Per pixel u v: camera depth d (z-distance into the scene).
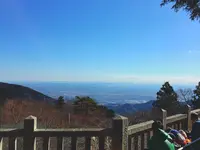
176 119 7.05
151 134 5.46
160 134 3.85
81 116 13.68
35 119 4.39
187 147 2.69
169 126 6.77
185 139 4.81
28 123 4.32
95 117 14.13
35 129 4.38
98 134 4.46
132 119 11.11
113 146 4.45
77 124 11.64
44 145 4.36
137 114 12.39
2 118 11.34
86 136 4.45
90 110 17.19
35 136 4.34
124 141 4.47
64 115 12.87
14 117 11.61
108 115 15.80
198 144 2.66
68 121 11.80
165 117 6.43
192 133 4.72
